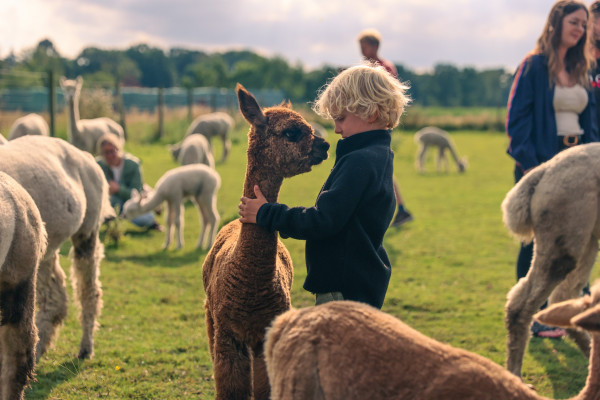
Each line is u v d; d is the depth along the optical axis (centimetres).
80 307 486
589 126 497
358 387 203
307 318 227
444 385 192
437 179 1703
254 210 295
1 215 333
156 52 10900
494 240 932
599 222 418
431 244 905
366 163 275
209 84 8069
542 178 429
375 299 288
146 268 760
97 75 7744
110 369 457
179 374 452
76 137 1356
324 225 271
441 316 585
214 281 316
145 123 2538
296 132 302
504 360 477
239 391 298
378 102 280
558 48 482
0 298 362
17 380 366
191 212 1161
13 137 1295
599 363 221
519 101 492
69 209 452
